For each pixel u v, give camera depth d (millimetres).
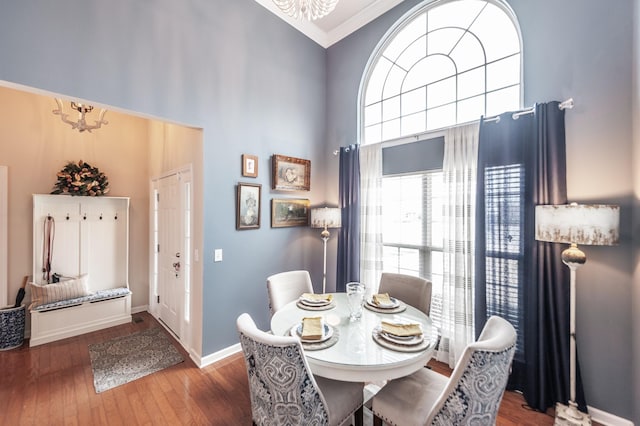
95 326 3262
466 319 2385
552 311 1919
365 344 1482
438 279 2746
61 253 3307
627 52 1745
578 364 1896
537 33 2117
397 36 3178
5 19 1599
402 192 3037
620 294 1772
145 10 2191
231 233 2764
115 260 3719
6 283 2953
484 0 2533
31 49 1678
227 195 2732
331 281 3660
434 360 2619
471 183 2373
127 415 1899
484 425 1204
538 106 2008
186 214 2883
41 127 3188
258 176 3002
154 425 1818
